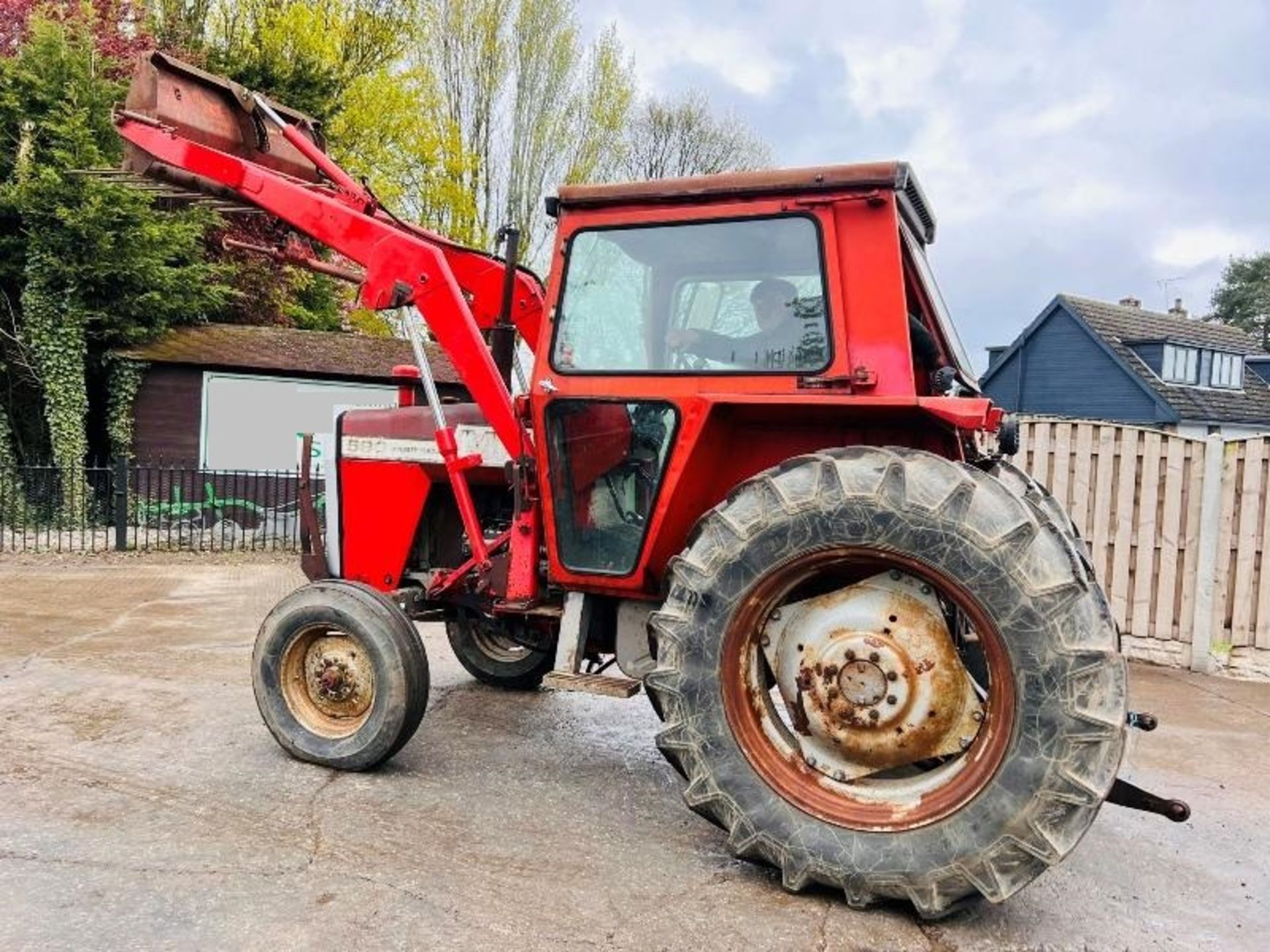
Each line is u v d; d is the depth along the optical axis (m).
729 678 2.93
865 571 2.93
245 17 20.20
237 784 3.64
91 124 13.45
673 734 2.95
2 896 2.71
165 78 4.28
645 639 3.57
